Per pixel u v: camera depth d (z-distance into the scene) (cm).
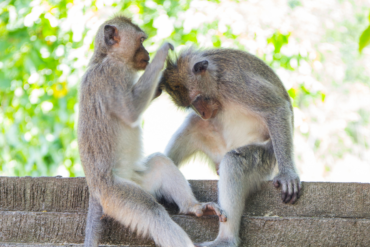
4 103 1448
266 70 815
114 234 665
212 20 1395
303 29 1580
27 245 659
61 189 716
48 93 1424
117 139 695
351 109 1838
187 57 809
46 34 1424
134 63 751
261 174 729
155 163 721
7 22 1446
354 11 2028
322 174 1808
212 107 797
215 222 677
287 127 752
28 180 719
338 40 1955
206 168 889
